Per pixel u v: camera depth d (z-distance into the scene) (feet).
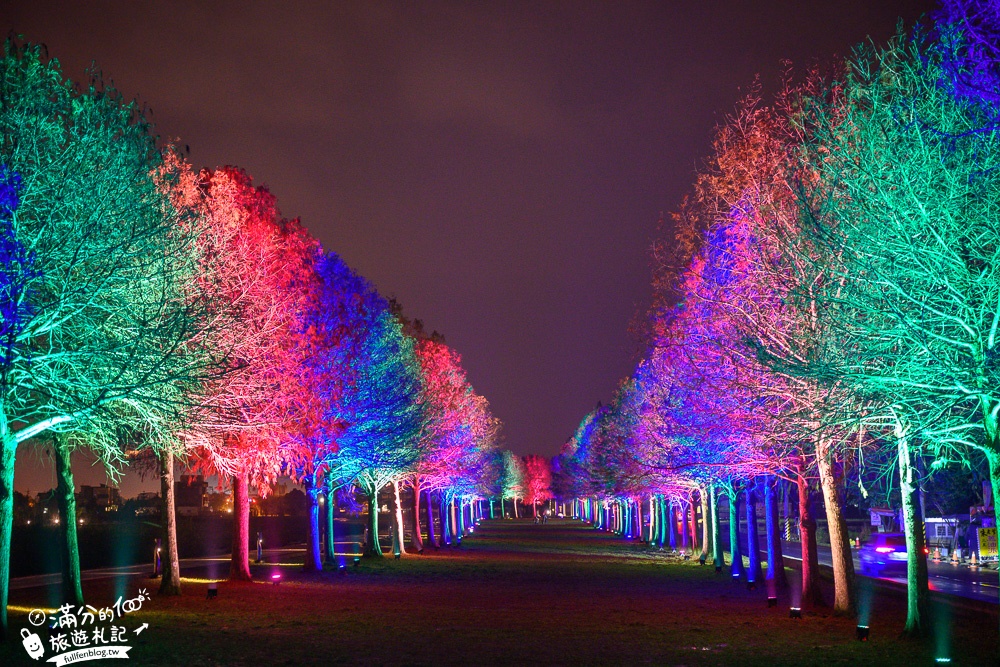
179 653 58.08
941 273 46.37
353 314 127.54
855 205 49.37
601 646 64.59
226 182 92.84
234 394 67.87
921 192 46.39
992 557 147.74
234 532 115.14
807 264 57.88
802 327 61.26
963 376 47.47
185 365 59.72
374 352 134.51
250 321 70.18
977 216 46.26
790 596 100.94
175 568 94.48
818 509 281.95
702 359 77.71
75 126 56.44
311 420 114.21
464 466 231.71
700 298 72.49
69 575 74.84
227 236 73.20
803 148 56.18
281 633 69.31
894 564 134.10
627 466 156.87
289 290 108.27
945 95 47.78
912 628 63.46
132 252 56.75
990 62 44.37
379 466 140.05
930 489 176.65
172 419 60.80
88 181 55.16
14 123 54.85
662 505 240.94
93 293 54.34
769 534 104.99
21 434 56.85
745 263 67.46
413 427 143.02
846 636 66.49
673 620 80.23
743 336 63.87
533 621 80.28
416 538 216.54
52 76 58.13
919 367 47.93
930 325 48.62
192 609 83.35
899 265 47.39
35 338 61.41
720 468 95.96
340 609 87.56
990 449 49.83
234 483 115.14
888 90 51.34
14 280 52.08
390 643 65.36
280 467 113.29
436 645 64.75
